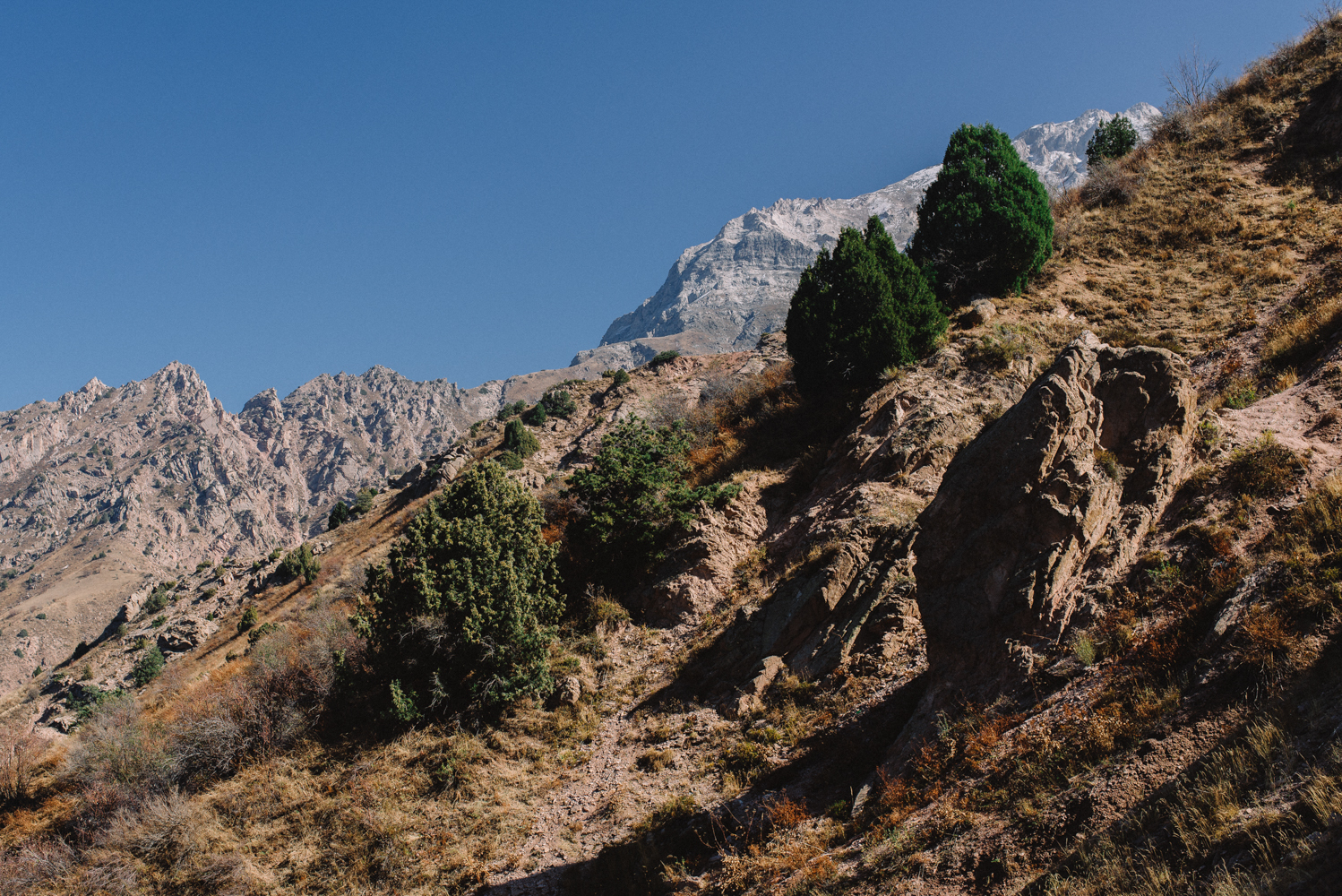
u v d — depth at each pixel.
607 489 23.16
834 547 17.48
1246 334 20.08
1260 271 23.52
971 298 27.52
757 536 21.56
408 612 20.08
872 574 16.08
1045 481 12.17
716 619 19.03
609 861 12.91
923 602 12.77
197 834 16.81
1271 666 8.26
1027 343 23.20
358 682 20.03
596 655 19.80
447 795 16.53
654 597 20.61
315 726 19.75
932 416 20.39
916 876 8.90
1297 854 6.05
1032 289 27.17
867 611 15.45
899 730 12.35
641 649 19.56
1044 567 11.48
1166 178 31.67
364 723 19.55
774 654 16.42
